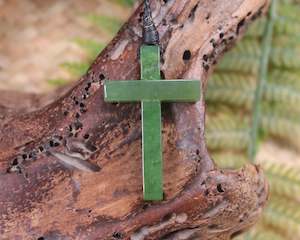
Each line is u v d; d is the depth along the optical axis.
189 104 0.28
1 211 0.28
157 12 0.29
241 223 0.29
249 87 0.37
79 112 0.29
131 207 0.28
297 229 0.37
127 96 0.28
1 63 0.39
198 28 0.29
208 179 0.28
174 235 0.29
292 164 0.38
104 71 0.29
